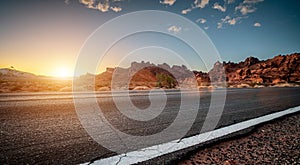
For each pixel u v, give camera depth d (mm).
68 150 2301
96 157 2137
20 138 2660
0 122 3467
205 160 2213
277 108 6152
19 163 1905
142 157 2197
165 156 2256
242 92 14102
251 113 5191
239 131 3436
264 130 3598
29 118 3865
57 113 4477
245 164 2123
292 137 3186
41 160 1994
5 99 6664
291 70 102750
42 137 2738
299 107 6434
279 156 2375
